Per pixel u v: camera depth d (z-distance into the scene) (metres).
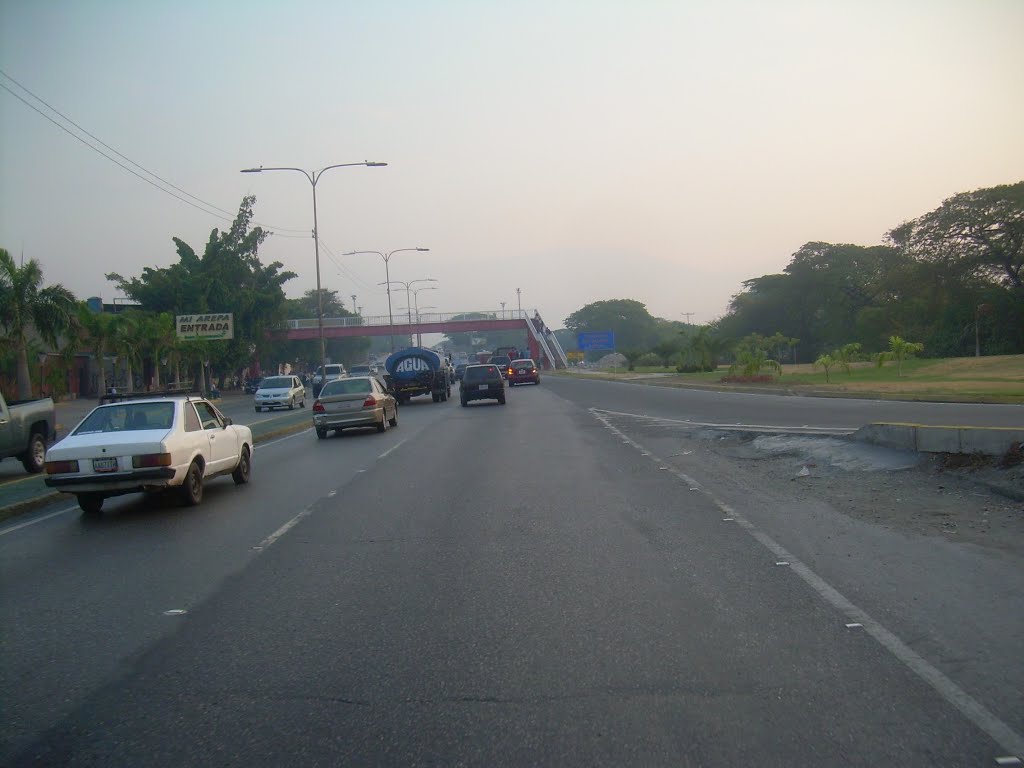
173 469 12.23
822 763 4.27
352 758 4.51
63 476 11.99
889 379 40.91
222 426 14.55
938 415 19.92
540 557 8.76
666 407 30.11
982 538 8.68
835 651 5.75
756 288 94.38
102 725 5.00
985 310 60.97
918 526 9.37
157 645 6.41
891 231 70.94
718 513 10.73
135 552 9.83
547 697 5.18
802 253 91.50
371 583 7.99
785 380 44.66
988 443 12.20
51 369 51.22
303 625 6.78
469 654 5.98
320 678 5.63
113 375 62.12
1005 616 6.32
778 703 4.96
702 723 4.75
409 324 88.38
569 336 183.75
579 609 6.93
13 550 10.29
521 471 15.41
